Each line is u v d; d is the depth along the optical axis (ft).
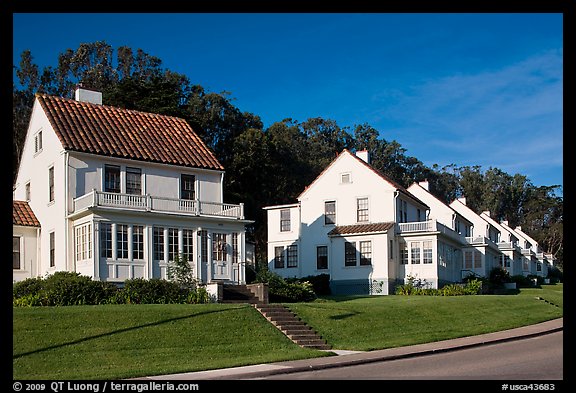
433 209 204.54
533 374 53.88
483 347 77.56
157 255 104.47
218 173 120.78
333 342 81.71
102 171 107.14
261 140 231.71
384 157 356.59
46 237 109.81
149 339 72.08
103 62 247.70
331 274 155.94
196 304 89.10
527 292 175.01
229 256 112.88
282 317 86.84
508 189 412.36
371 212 158.51
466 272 186.19
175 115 184.14
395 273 153.17
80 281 88.38
